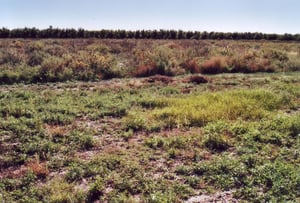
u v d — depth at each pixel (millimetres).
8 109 11977
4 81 18328
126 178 7340
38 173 7617
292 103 13883
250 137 9594
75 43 33250
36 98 13953
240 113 12039
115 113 12336
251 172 7547
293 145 9125
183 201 6566
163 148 9188
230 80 19688
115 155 8633
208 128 10289
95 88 16719
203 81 19062
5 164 8211
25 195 6711
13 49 26312
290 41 52000
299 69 25938
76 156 8633
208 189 6992
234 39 51438
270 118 11406
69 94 15188
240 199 6641
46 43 32031
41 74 19188
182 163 8297
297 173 7309
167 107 12875
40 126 10438
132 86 17484
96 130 10625
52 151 8859
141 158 8523
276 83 18531
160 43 35969
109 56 24781
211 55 28000
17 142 9406
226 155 8570
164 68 22312
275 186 6832
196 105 12898
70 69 20109
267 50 30484
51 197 6520
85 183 7297
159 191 6828
